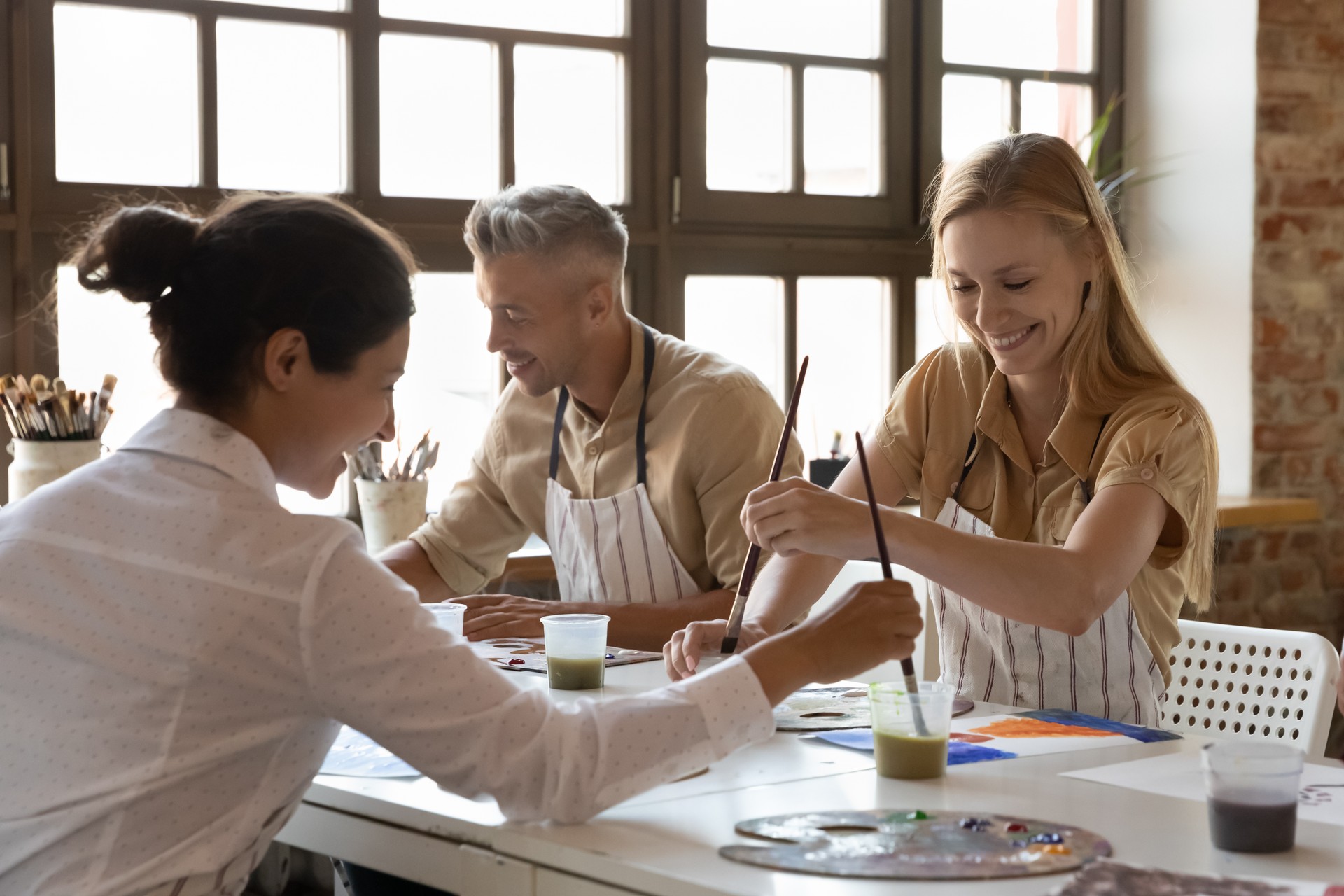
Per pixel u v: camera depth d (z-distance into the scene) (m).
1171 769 1.36
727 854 1.09
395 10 3.02
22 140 2.66
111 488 1.15
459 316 3.15
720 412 2.20
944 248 1.78
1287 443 3.65
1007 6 3.75
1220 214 3.64
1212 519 1.76
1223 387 3.65
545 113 3.20
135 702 1.10
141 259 1.17
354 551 1.15
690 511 2.25
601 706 1.22
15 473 2.52
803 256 3.52
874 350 3.67
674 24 3.32
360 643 1.12
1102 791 1.28
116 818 1.10
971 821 1.17
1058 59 3.83
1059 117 3.83
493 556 2.50
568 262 2.16
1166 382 1.78
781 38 3.46
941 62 3.65
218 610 1.10
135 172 2.80
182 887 1.11
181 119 2.84
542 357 2.21
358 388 1.20
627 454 2.28
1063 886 1.00
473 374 3.18
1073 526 1.71
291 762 1.18
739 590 1.61
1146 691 1.76
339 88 2.99
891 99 3.61
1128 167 3.84
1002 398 1.87
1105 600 1.55
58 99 2.71
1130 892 0.99
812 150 3.53
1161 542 1.71
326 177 2.99
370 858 1.32
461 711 1.15
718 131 3.39
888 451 1.98
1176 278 3.75
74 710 1.10
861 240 3.59
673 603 2.18
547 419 2.39
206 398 1.18
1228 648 2.03
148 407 2.85
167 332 1.19
